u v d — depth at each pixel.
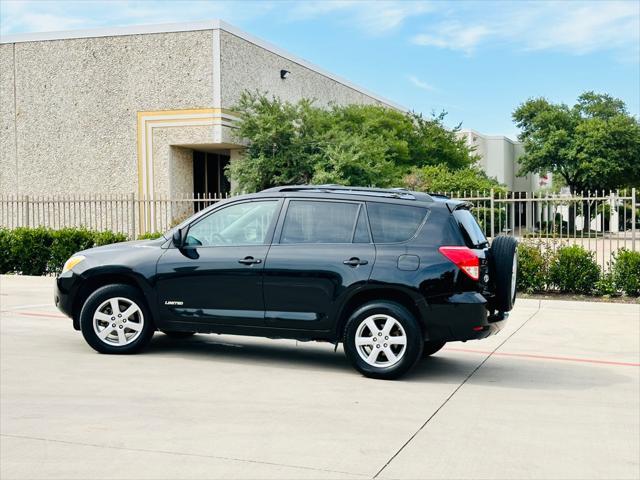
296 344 9.41
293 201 7.96
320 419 5.93
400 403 6.52
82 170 23.88
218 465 4.79
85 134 23.80
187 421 5.77
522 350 9.41
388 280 7.35
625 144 44.47
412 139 30.95
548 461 5.07
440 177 27.64
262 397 6.57
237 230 8.07
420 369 8.12
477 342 9.95
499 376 7.84
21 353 8.31
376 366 7.40
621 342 9.98
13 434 5.38
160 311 8.12
